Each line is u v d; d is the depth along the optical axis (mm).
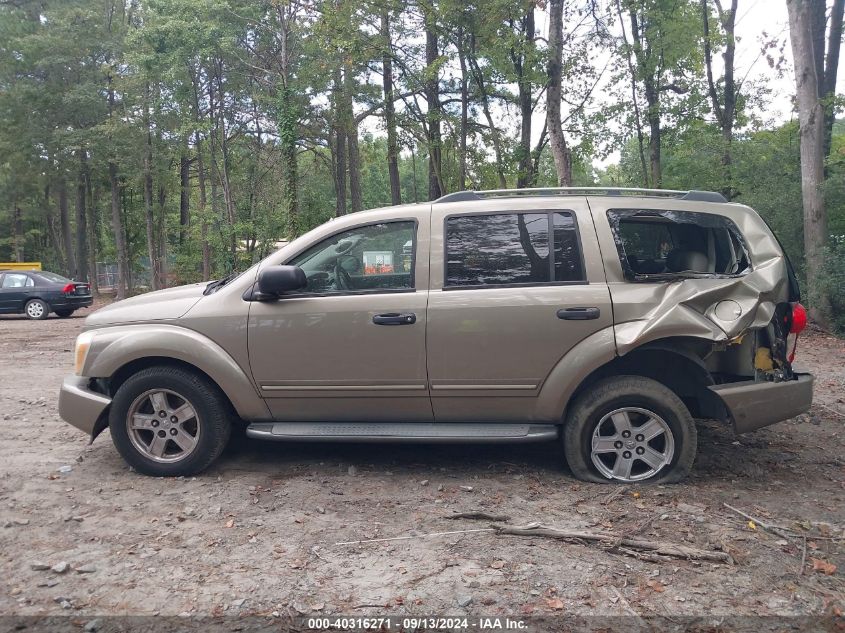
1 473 4961
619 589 3264
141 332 4789
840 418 6434
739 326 4352
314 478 4836
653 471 4559
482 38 18781
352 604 3143
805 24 12484
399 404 4680
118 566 3520
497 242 4645
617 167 29578
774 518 4086
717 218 4691
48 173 33219
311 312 4652
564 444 4613
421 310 4555
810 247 12672
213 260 30156
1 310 20047
